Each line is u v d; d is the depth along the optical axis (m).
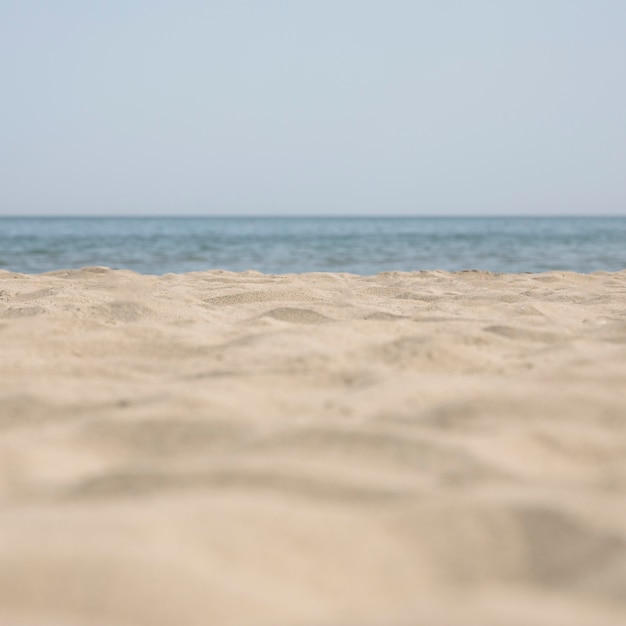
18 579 1.19
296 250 18.47
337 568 1.29
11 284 6.69
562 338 3.57
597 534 1.38
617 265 12.81
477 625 1.00
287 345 3.27
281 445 1.93
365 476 1.67
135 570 1.20
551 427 2.07
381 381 2.59
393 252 17.36
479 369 2.86
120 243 23.66
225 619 1.11
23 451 1.93
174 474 1.69
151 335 3.49
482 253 16.83
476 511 1.47
